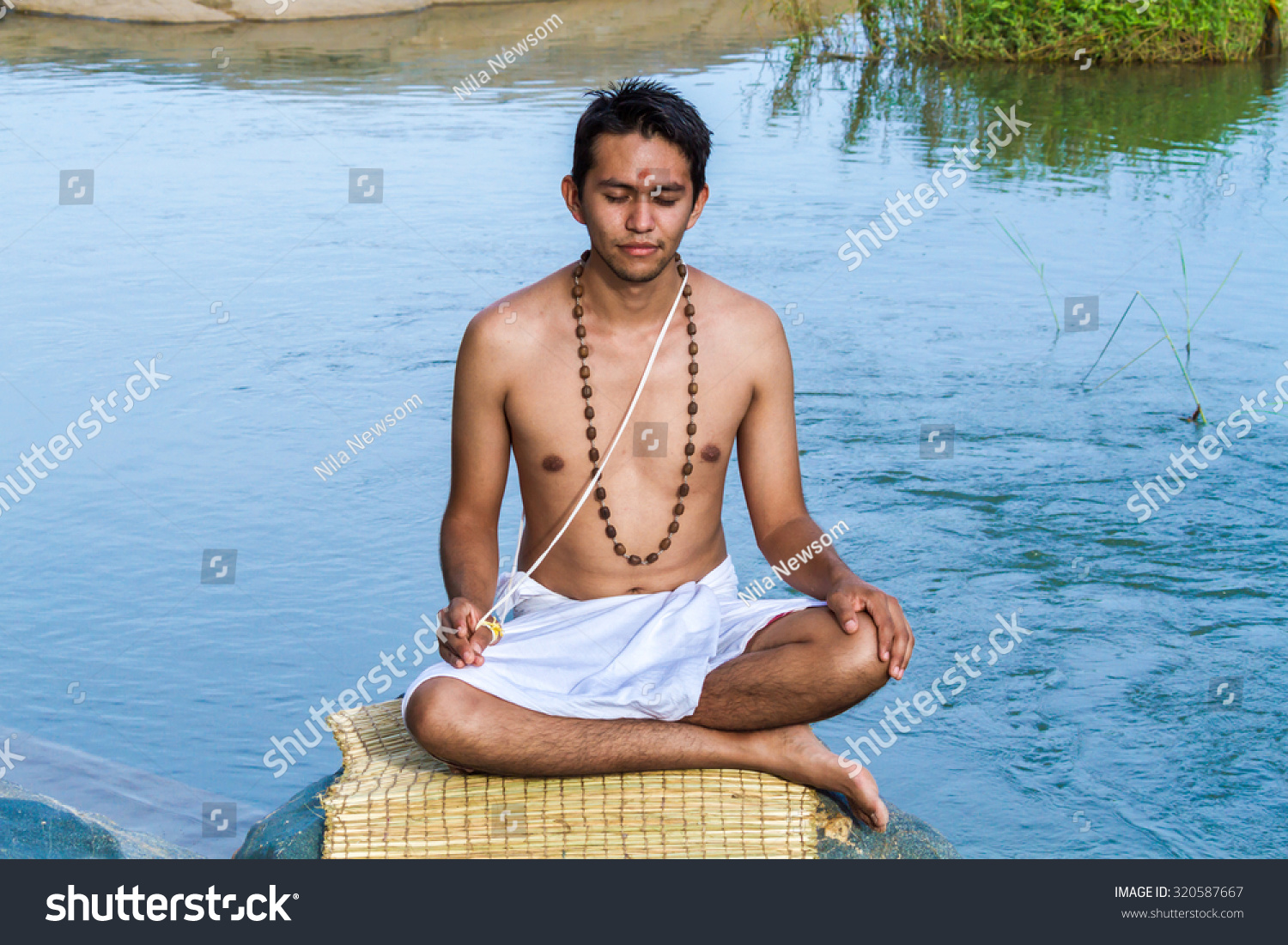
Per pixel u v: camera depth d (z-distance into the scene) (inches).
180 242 332.8
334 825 124.6
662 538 136.9
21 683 161.2
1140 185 390.9
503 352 134.5
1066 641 171.3
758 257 325.1
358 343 271.0
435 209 361.4
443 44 664.4
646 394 134.6
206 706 157.5
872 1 625.3
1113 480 217.2
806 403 248.1
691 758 126.7
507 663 126.9
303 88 539.2
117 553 192.2
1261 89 533.6
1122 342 275.4
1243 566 189.6
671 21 750.5
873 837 129.5
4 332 273.6
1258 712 155.1
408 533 199.2
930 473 220.4
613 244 124.2
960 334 280.5
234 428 233.0
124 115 478.0
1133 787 141.6
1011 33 608.4
